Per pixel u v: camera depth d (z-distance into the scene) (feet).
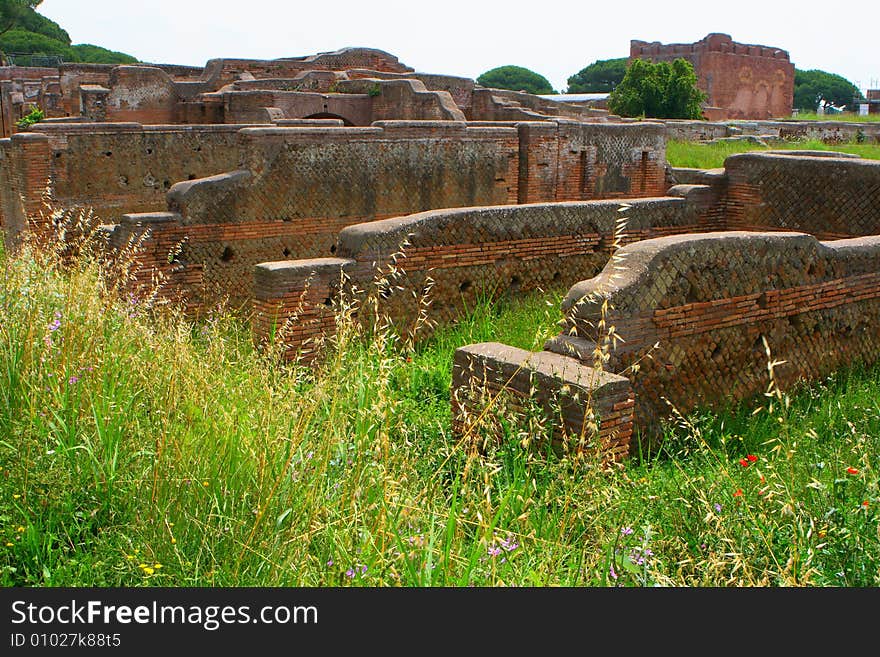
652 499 16.76
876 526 14.29
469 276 32.19
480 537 14.94
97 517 14.94
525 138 47.75
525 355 21.30
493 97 80.53
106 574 13.55
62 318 19.54
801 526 13.82
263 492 14.51
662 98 128.98
